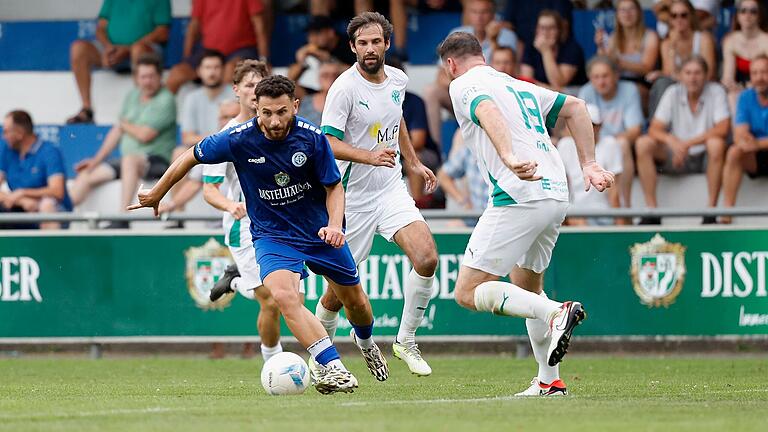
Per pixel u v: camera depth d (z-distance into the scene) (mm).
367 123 28547
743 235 39656
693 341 42094
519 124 23000
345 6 49844
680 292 39875
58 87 51781
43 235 41656
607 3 48438
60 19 51938
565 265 40094
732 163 46188
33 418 19297
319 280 40188
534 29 47938
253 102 29891
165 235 41156
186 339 41031
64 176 49219
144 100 49719
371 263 40188
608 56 47094
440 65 48344
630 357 41062
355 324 25812
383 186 28969
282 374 24172
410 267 40000
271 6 50312
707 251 39781
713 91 46500
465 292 23406
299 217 23406
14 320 41719
